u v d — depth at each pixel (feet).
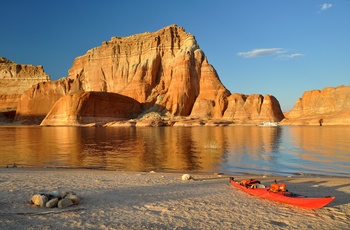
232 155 111.04
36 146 146.10
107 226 31.83
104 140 180.65
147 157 106.22
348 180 62.64
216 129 311.47
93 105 444.96
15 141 176.86
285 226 33.32
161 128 342.44
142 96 520.42
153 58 549.95
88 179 58.29
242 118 437.99
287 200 41.73
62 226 31.37
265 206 40.75
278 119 442.50
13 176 60.39
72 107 441.68
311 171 79.15
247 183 50.29
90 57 648.38
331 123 363.15
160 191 48.70
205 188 51.62
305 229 32.53
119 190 48.91
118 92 565.12
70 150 128.47
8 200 40.75
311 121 380.99
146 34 620.49
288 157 105.29
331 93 408.05
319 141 167.12
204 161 96.84
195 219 34.96
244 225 33.35
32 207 37.81
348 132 239.30
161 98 511.81
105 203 40.83
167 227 32.01
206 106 468.75
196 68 516.73
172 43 561.02
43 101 612.70
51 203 38.04
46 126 445.37
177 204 41.14
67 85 634.02
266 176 69.21
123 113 471.21
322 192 49.85
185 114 491.31
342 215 37.27
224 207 40.06
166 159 101.35
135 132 264.11
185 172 76.28
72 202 39.40
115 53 621.31
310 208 39.42
